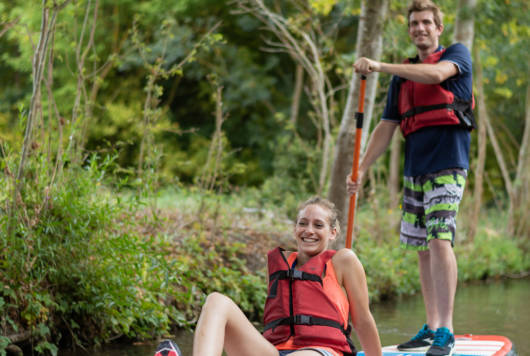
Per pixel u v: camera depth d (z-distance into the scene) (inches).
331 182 394.6
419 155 247.9
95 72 331.3
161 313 304.2
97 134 690.8
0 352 236.5
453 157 242.1
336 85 979.9
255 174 1042.7
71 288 285.7
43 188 281.7
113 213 297.3
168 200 500.7
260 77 1029.8
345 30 1024.9
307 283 180.7
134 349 283.1
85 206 281.6
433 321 253.8
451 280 237.6
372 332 186.9
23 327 262.4
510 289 545.6
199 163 987.3
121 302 280.8
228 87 1019.9
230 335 169.0
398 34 458.9
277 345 179.2
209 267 370.0
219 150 425.4
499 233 820.6
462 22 476.1
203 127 1063.6
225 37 1049.5
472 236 691.4
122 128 752.3
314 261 183.8
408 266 538.9
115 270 285.1
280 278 183.9
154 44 868.0
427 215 245.0
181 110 1067.9
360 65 238.7
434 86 243.6
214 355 155.9
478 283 600.1
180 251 361.4
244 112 1084.5
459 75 244.1
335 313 178.5
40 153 293.3
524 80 692.1
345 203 391.9
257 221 505.0
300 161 609.3
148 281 295.9
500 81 688.4
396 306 439.5
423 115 245.0
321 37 588.7
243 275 386.0
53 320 277.6
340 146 392.5
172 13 850.8
